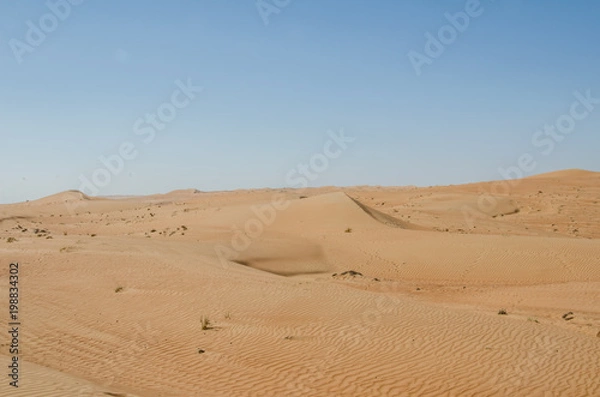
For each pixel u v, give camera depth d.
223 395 12.09
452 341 14.80
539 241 38.78
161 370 13.74
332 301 19.16
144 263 27.64
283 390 12.30
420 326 16.11
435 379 12.49
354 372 13.07
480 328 15.93
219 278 23.84
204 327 17.00
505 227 61.69
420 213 72.06
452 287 29.75
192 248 36.25
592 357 13.77
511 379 12.41
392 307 18.27
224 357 14.50
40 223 72.06
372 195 102.44
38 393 9.90
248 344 15.38
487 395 11.66
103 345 15.80
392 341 14.91
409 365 13.30
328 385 12.47
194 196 156.12
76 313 19.27
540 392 11.75
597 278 30.67
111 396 10.32
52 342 16.02
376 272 35.62
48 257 29.22
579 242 38.34
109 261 28.17
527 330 15.88
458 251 38.00
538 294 26.31
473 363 13.33
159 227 60.19
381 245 41.50
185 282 23.22
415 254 38.47
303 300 19.39
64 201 125.19
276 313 18.06
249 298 20.09
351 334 15.59
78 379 11.72
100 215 89.12
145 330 17.20
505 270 33.69
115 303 20.50
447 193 95.62
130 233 56.28
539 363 13.30
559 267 33.03
